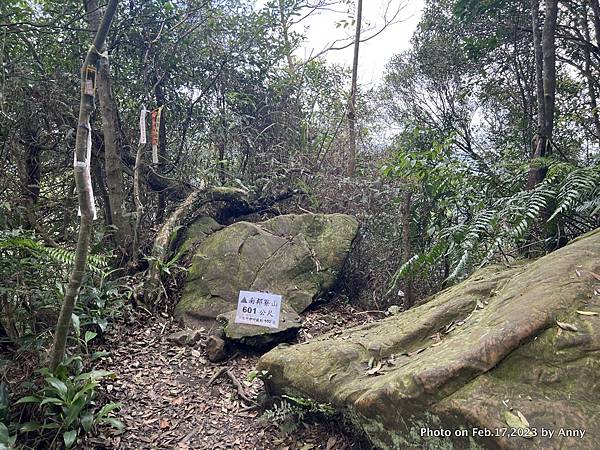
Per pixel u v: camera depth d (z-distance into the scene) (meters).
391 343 2.43
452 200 3.60
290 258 4.44
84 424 2.41
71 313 2.42
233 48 5.82
